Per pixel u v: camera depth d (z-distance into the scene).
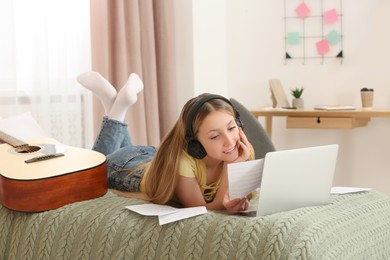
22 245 1.22
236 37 3.40
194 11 3.12
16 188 1.25
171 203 1.32
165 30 3.08
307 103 3.24
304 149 1.08
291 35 3.24
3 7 2.30
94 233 1.14
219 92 3.38
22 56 2.43
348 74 3.13
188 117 1.20
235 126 1.21
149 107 3.02
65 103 2.59
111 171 1.59
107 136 1.87
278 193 1.08
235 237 0.98
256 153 2.11
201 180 1.27
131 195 1.40
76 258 1.14
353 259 1.02
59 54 2.56
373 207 1.20
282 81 3.29
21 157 1.50
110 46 2.85
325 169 1.14
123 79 2.84
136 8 2.90
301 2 3.20
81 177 1.33
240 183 1.10
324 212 1.09
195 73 3.16
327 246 0.96
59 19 2.55
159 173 1.26
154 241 1.07
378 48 3.04
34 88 2.46
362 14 3.06
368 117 2.96
